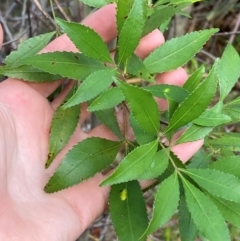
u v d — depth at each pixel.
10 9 0.42
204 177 0.22
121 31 0.23
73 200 0.28
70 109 0.26
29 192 0.27
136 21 0.23
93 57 0.23
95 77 0.22
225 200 0.23
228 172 0.23
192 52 0.25
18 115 0.28
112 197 0.25
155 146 0.22
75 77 0.23
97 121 0.34
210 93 0.21
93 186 0.29
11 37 0.37
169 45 0.26
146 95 0.21
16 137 0.28
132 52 0.23
